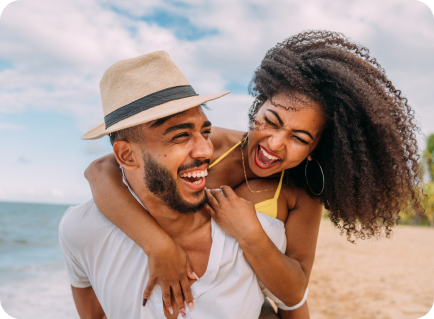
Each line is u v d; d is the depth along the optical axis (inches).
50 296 332.2
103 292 68.2
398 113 73.7
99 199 66.9
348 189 74.2
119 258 66.7
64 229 69.0
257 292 68.3
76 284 76.9
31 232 1253.7
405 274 314.0
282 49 78.6
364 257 400.5
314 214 82.0
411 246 478.0
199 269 66.9
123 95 61.6
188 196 62.1
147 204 65.4
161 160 59.0
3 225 1494.8
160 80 61.6
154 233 63.0
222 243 66.0
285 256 69.7
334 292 263.3
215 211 67.3
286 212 81.7
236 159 87.0
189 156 60.1
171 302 64.4
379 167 73.0
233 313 64.3
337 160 74.5
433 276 303.4
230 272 66.5
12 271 480.4
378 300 239.8
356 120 71.2
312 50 76.1
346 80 70.0
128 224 64.4
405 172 72.7
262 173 79.3
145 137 58.9
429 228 770.2
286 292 67.4
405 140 74.7
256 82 81.6
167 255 62.1
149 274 63.1
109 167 72.5
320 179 82.0
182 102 59.7
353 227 79.4
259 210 78.1
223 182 86.6
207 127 63.3
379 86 74.7
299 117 71.4
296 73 71.7
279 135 73.2
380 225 77.1
